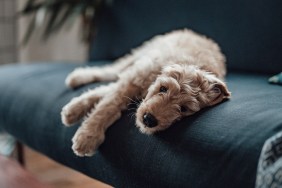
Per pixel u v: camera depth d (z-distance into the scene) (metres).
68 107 1.17
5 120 1.53
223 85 1.04
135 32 1.89
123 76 1.23
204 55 1.29
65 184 1.79
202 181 0.87
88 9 2.19
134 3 1.91
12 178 1.13
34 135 1.37
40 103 1.38
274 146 0.79
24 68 1.74
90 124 1.09
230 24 1.63
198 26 1.71
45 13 2.16
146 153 0.99
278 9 1.51
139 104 1.09
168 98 0.99
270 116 0.91
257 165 0.81
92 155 1.12
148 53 1.36
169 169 0.94
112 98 1.14
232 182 0.83
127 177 1.04
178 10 1.77
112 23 1.98
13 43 2.62
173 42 1.39
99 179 1.15
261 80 1.40
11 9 2.58
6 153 1.92
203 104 1.02
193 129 0.95
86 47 2.51
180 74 1.05
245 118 0.92
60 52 2.72
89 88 1.36
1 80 1.63
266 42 1.54
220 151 0.87
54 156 1.31
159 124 0.96
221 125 0.93
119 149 1.05
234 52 1.63
